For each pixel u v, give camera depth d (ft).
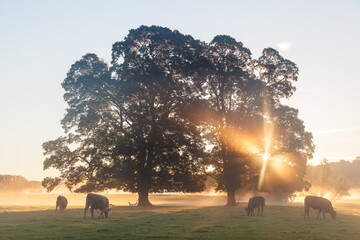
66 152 180.55
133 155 175.11
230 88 179.83
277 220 95.30
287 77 185.06
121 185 176.55
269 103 176.55
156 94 179.73
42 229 71.72
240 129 177.37
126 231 69.56
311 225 83.76
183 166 173.99
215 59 181.78
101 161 177.06
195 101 173.99
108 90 184.75
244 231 71.36
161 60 181.98
